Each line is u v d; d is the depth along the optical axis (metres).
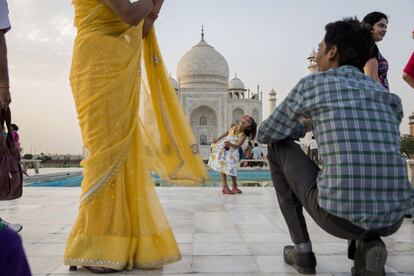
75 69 2.77
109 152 2.65
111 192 2.67
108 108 2.68
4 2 2.56
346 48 2.33
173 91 3.10
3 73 2.59
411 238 3.65
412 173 5.54
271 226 4.17
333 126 2.14
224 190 7.63
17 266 0.72
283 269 2.62
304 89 2.31
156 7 3.03
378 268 2.10
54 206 5.84
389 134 2.14
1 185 2.63
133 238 2.67
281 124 2.43
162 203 6.11
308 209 2.34
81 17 2.77
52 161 41.94
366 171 2.05
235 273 2.54
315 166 2.46
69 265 2.57
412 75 3.69
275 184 2.65
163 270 2.61
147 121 3.04
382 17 3.89
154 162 3.00
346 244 3.35
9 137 2.77
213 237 3.62
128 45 2.78
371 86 2.27
